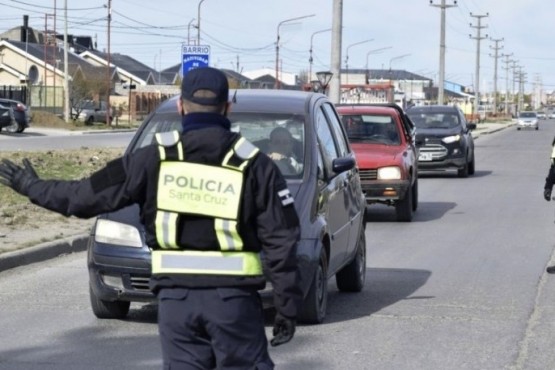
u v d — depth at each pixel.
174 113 11.53
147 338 10.18
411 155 21.25
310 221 10.30
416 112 33.94
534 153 50.59
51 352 9.61
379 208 23.45
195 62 24.22
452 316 11.25
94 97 92.31
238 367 5.36
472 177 33.50
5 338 10.16
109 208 5.48
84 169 27.92
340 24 37.09
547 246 17.03
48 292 12.62
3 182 5.62
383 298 12.38
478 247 16.95
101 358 9.38
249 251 5.40
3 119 57.34
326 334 10.30
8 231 16.73
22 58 103.31
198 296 5.32
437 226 19.95
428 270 14.55
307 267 10.10
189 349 5.39
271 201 5.38
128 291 10.17
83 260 15.35
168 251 5.40
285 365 9.08
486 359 9.34
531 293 12.69
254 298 5.43
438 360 9.30
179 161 5.39
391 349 9.70
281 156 11.02
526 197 26.12
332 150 12.10
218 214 5.33
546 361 9.27
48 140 49.56
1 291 12.67
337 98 37.16
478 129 95.44
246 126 11.39
